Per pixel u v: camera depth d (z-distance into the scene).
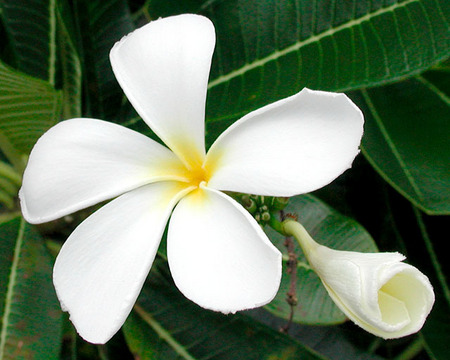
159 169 0.27
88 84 0.33
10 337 0.29
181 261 0.25
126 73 0.27
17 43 0.34
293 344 0.31
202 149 0.27
